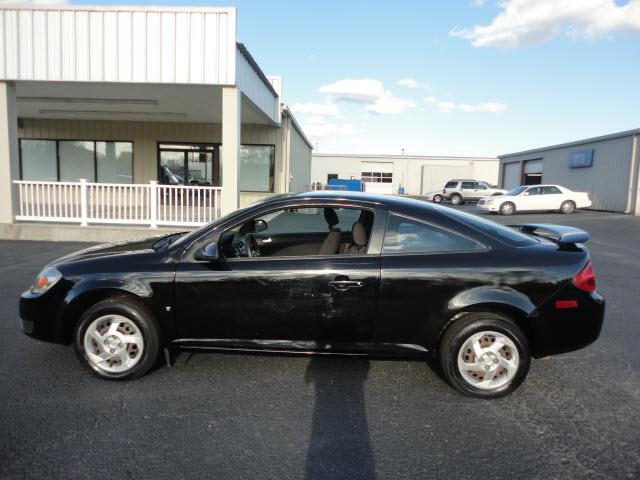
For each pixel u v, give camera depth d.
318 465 2.62
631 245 11.57
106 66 10.01
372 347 3.51
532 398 3.47
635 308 5.90
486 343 3.42
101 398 3.36
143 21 9.89
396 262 3.46
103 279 3.58
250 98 11.57
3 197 10.40
